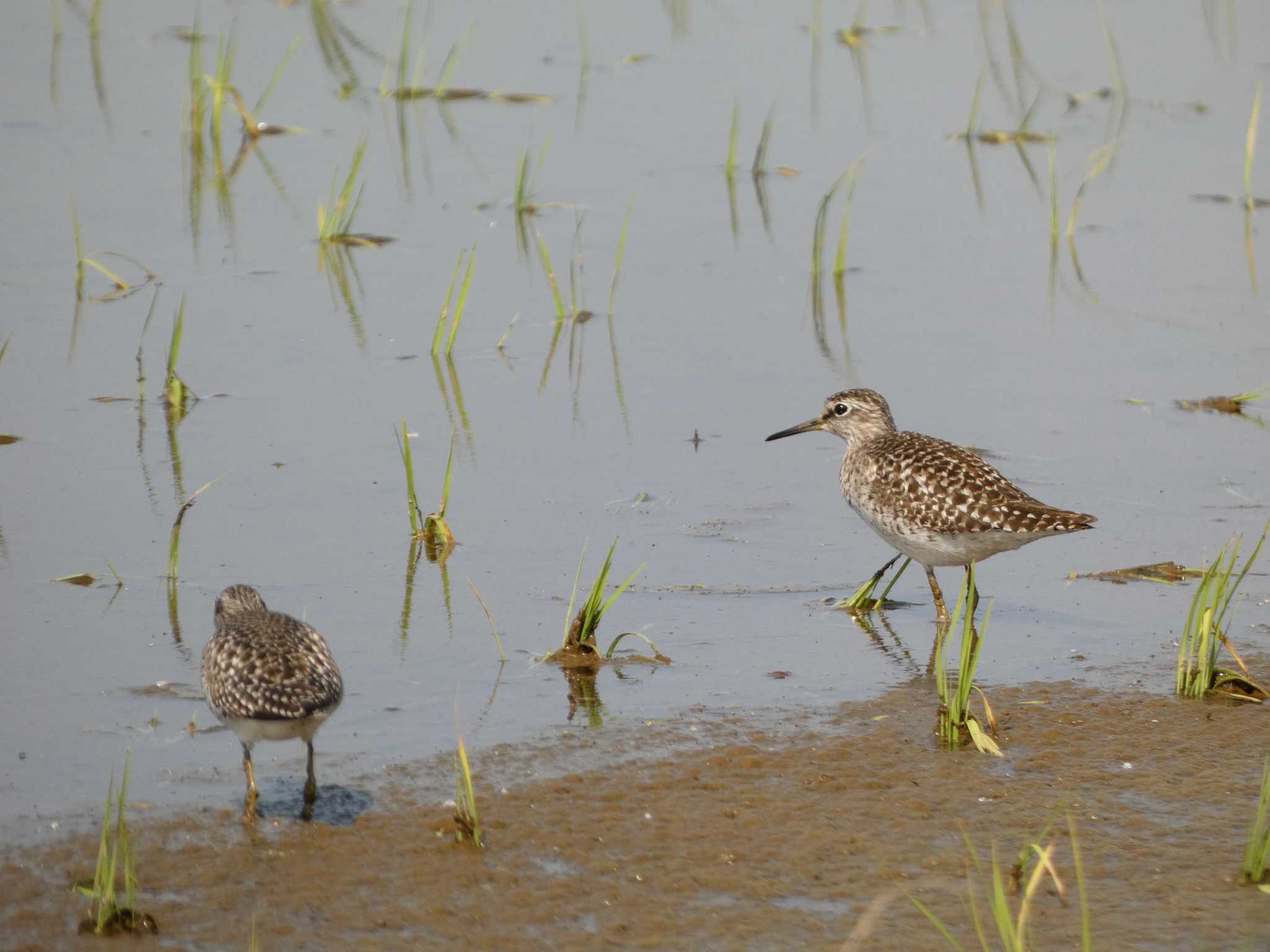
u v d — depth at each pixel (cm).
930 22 3353
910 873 894
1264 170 2536
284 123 2719
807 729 1096
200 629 1248
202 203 2369
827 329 1994
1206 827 941
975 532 1267
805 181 2527
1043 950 807
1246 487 1543
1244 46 3169
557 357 1909
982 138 2680
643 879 888
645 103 2864
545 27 3291
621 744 1069
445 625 1268
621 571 1387
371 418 1722
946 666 1210
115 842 927
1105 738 1072
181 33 3166
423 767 1032
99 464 1584
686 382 1834
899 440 1379
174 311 1997
